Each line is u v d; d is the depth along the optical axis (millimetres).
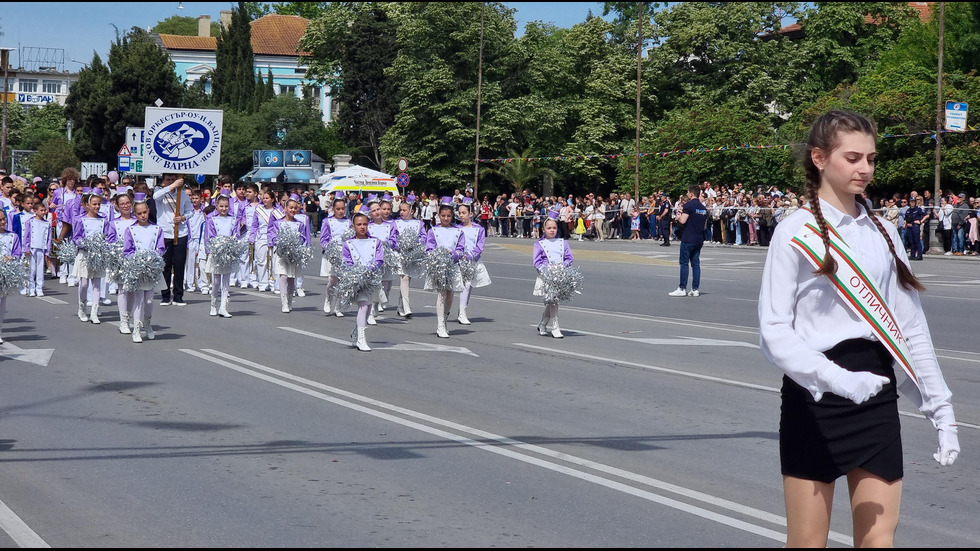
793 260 3602
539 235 42188
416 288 21719
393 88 65250
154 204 17438
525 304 18484
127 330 13742
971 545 5395
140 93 68062
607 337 13867
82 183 24469
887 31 55844
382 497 6230
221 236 15859
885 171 36750
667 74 59625
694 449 7480
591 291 20641
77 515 5855
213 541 5387
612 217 41281
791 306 3600
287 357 11773
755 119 54688
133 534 5508
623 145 58375
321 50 69438
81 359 11547
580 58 62156
